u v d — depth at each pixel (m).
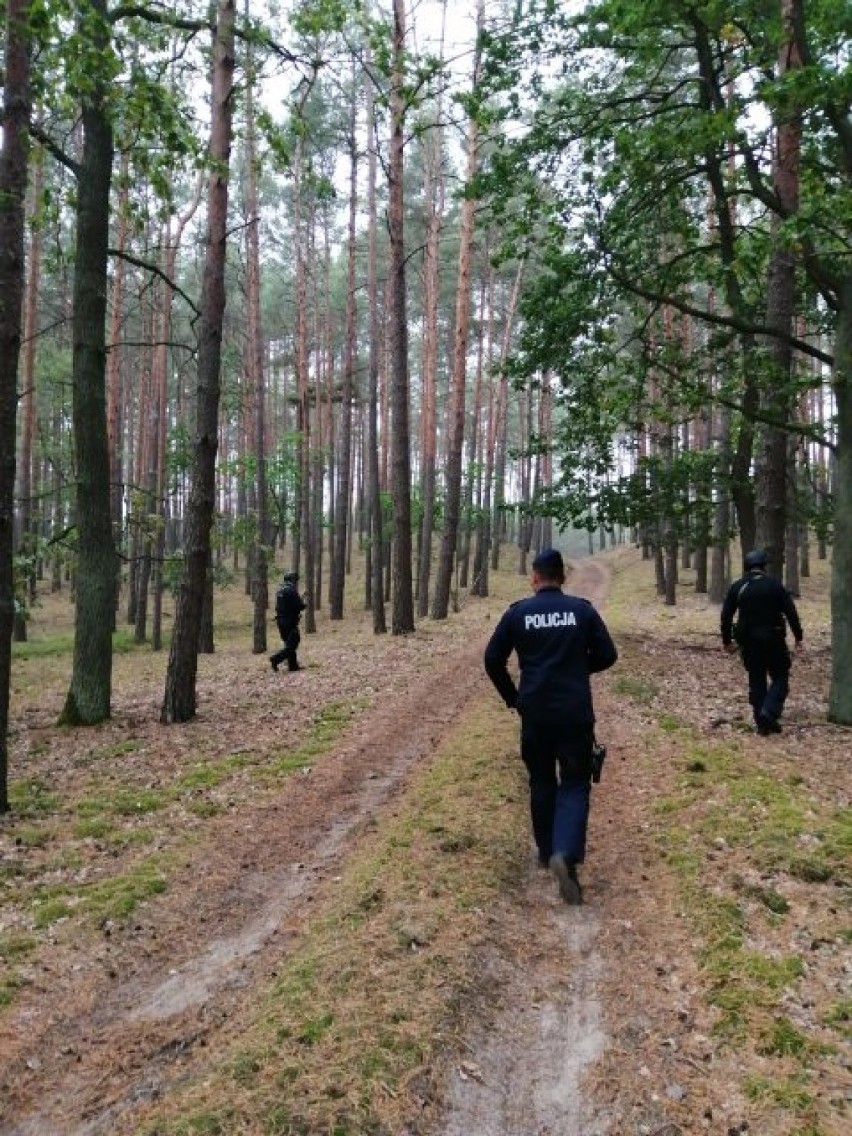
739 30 9.64
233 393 25.59
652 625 19.30
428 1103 2.95
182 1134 2.78
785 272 10.66
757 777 6.21
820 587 26.97
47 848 5.79
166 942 4.40
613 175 9.36
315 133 23.89
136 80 7.36
